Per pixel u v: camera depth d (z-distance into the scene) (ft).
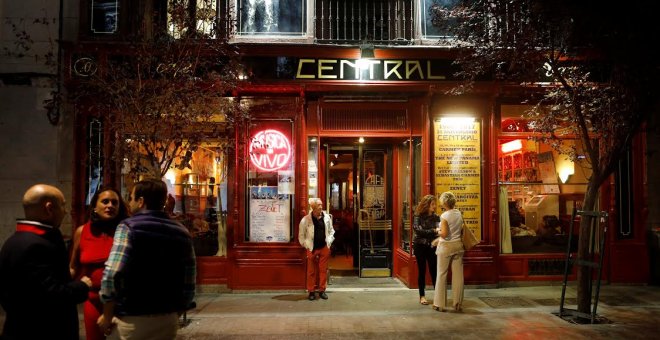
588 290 21.38
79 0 26.81
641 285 27.96
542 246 28.37
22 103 26.66
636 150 28.45
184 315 20.06
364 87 26.50
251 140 26.99
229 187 26.94
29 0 26.86
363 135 27.37
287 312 22.41
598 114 21.68
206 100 21.12
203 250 27.27
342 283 28.40
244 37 27.35
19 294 9.18
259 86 26.09
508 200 28.37
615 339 18.45
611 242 28.09
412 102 27.55
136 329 9.53
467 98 27.66
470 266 27.12
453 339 18.45
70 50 25.27
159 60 21.53
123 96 20.48
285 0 27.76
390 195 30.01
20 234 9.53
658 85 19.85
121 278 9.48
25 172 26.48
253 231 26.94
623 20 19.52
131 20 26.86
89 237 12.89
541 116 27.32
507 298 24.91
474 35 22.30
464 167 27.55
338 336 18.85
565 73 22.76
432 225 23.77
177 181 27.37
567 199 28.81
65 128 26.66
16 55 26.61
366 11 28.17
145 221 9.81
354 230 30.45
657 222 28.58
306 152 27.04
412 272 26.99
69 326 9.93
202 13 22.31
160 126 20.31
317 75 26.35
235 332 19.38
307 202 27.07
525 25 20.84
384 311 22.48
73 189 25.96
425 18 27.86
